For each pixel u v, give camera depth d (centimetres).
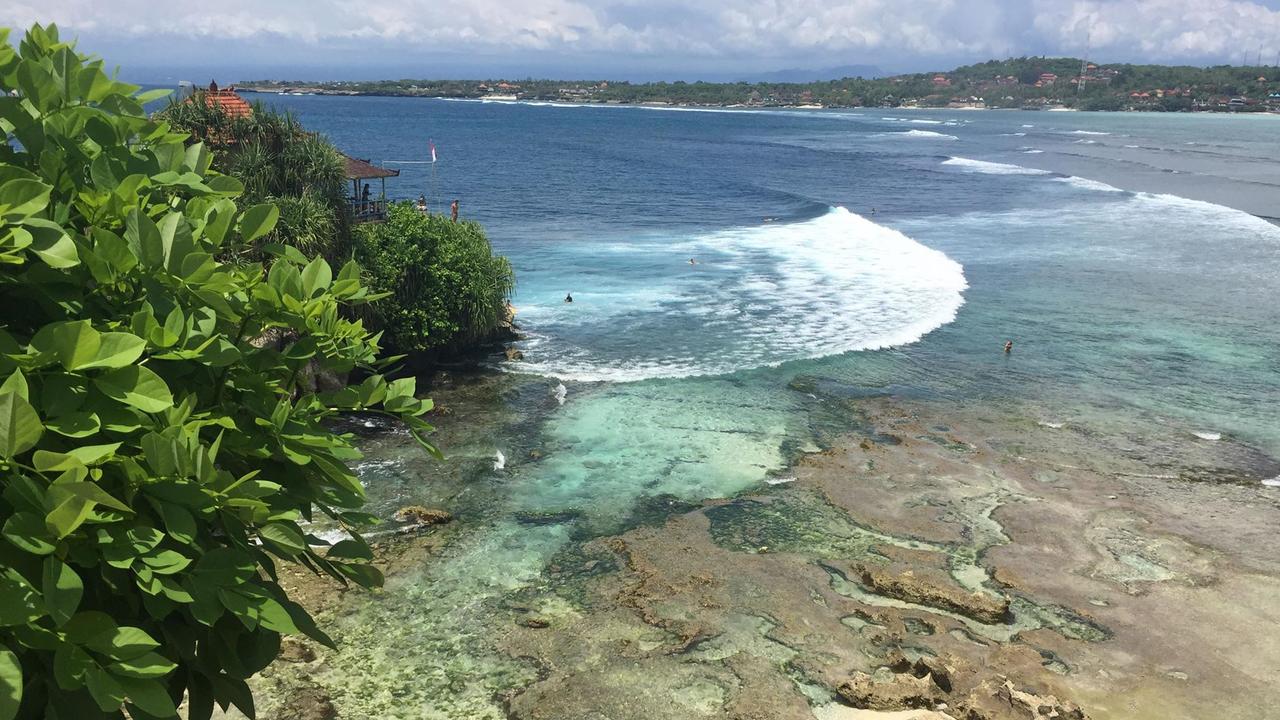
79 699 491
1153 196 8694
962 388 3300
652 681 1641
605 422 2939
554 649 1731
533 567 2027
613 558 2072
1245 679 1700
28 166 602
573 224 7038
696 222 7175
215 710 1534
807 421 2961
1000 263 5509
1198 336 3984
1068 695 1636
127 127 654
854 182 10356
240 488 506
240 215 680
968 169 12031
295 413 631
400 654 1712
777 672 1672
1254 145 17275
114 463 501
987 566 2062
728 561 2059
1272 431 2941
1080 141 18688
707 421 2950
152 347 541
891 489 2447
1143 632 1833
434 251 3572
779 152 15688
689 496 2395
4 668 404
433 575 1983
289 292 674
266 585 593
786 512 2303
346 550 626
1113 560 2109
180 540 478
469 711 1562
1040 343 3856
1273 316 4322
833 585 1972
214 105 3459
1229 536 2238
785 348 3766
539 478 2498
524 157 13588
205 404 626
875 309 4372
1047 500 2405
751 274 5150
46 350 464
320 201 3247
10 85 597
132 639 452
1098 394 3253
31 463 500
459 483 2455
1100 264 5466
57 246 502
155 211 625
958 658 1714
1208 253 5819
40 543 432
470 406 3091
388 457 2625
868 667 1697
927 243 6219
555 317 4244
